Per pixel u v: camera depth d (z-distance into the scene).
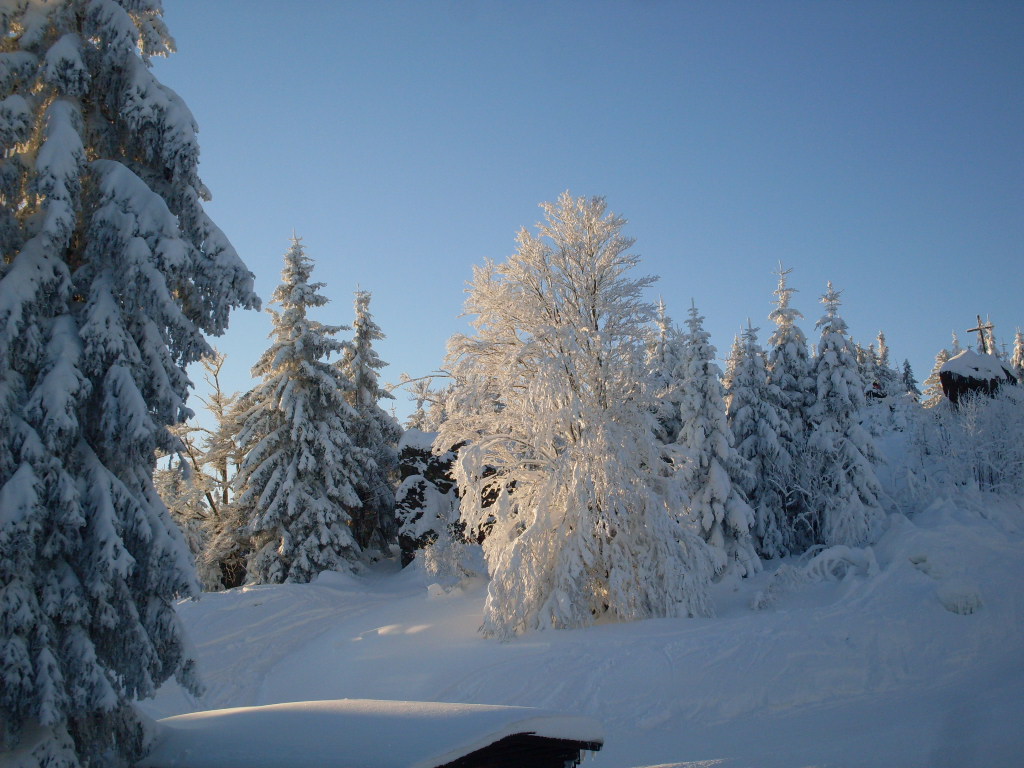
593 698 13.72
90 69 9.75
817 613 17.27
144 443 8.66
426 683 14.98
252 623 21.64
